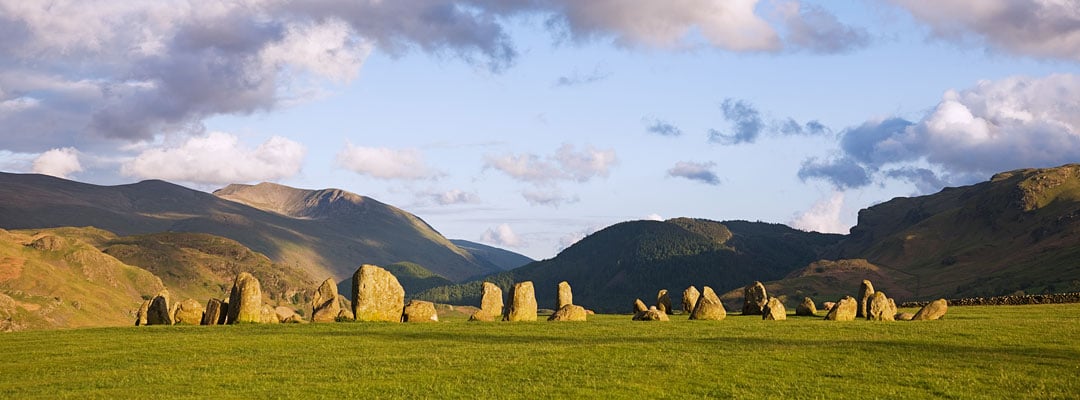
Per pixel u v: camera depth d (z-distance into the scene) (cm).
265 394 3117
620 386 3152
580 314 6569
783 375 3334
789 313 7812
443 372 3522
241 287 6544
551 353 4038
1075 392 2934
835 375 3325
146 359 4100
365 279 6656
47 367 3903
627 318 7206
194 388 3266
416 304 6719
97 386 3381
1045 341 4184
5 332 5550
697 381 3228
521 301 6888
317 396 3069
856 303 6356
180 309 6862
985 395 2911
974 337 4397
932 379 3186
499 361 3797
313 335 5175
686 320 6612
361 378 3422
